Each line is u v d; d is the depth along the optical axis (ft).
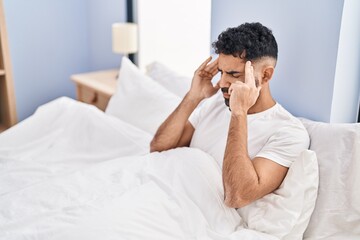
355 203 3.59
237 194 3.61
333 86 4.34
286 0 4.60
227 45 3.85
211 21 5.74
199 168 4.13
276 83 5.01
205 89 4.83
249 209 3.83
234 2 5.27
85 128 5.86
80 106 6.15
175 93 6.12
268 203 3.71
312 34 4.42
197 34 6.94
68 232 3.29
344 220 3.62
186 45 7.28
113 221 3.41
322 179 3.79
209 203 3.87
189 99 4.81
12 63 9.01
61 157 5.50
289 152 3.85
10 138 5.74
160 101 5.87
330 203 3.68
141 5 8.52
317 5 4.29
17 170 5.00
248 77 3.73
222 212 3.82
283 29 4.72
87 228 3.32
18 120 9.44
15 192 4.05
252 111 4.25
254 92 3.77
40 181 4.70
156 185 4.00
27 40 9.10
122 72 6.58
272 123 4.12
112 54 9.59
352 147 3.75
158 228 3.51
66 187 4.03
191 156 4.30
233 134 3.76
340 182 3.69
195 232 3.61
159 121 5.70
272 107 4.21
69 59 9.95
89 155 5.55
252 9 5.04
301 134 4.00
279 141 3.93
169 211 3.72
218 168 4.25
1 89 8.29
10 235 3.37
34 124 5.97
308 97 4.64
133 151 5.30
